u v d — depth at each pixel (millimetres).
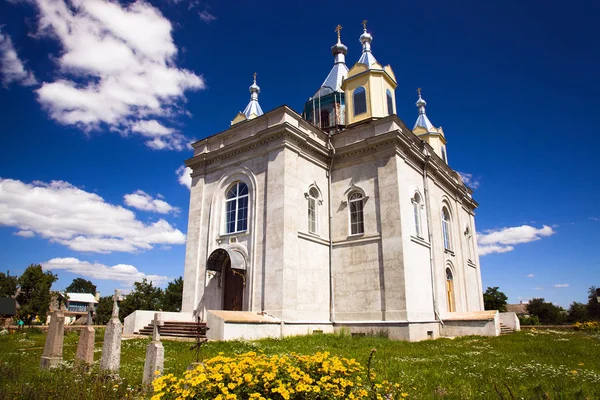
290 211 18656
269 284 17922
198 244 21703
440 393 7109
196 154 23719
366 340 15828
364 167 20688
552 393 6992
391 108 25266
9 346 15602
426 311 19625
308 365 5602
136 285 39281
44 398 6602
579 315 53562
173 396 5160
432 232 21969
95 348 13711
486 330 19359
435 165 23906
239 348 12875
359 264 19625
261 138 20047
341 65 30031
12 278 39719
